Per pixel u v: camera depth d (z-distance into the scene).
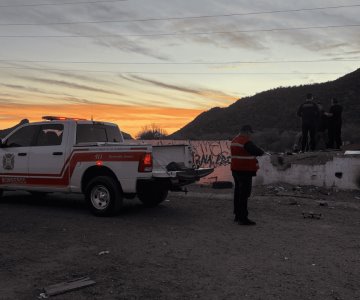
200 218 9.37
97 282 5.31
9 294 4.92
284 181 13.61
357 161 12.69
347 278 5.51
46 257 6.32
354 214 9.95
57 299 4.78
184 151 9.98
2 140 10.92
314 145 16.03
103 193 9.39
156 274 5.62
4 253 6.49
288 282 5.35
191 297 4.86
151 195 10.68
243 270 5.80
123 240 7.34
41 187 10.24
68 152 9.85
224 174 16.70
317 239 7.52
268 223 8.88
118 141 11.12
